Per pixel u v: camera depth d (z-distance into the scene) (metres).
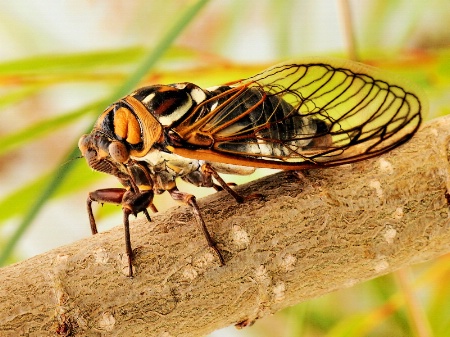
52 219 0.32
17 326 0.17
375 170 0.18
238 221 0.18
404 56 0.22
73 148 0.20
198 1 0.20
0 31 0.33
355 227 0.18
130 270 0.17
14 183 0.33
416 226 0.18
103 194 0.19
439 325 0.24
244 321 0.18
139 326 0.17
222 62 0.23
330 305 0.25
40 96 0.32
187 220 0.18
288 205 0.18
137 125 0.19
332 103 0.19
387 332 0.24
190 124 0.19
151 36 0.32
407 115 0.18
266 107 0.19
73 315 0.17
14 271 0.17
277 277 0.18
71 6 0.33
